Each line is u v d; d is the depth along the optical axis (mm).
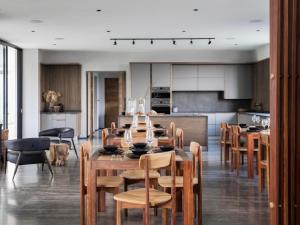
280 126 2574
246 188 5090
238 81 11211
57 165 6895
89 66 11352
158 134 5195
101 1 5605
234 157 6316
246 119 10273
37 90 10453
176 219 3842
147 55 11281
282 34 2555
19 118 10312
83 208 3420
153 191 3205
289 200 2568
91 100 12180
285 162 2559
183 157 3268
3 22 7016
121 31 7992
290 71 2553
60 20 6879
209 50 11109
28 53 10422
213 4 5789
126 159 3145
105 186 3434
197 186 3471
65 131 8125
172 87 11180
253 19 6836
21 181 5562
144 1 5613
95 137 11977
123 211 4098
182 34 8391
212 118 11117
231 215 3918
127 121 8703
